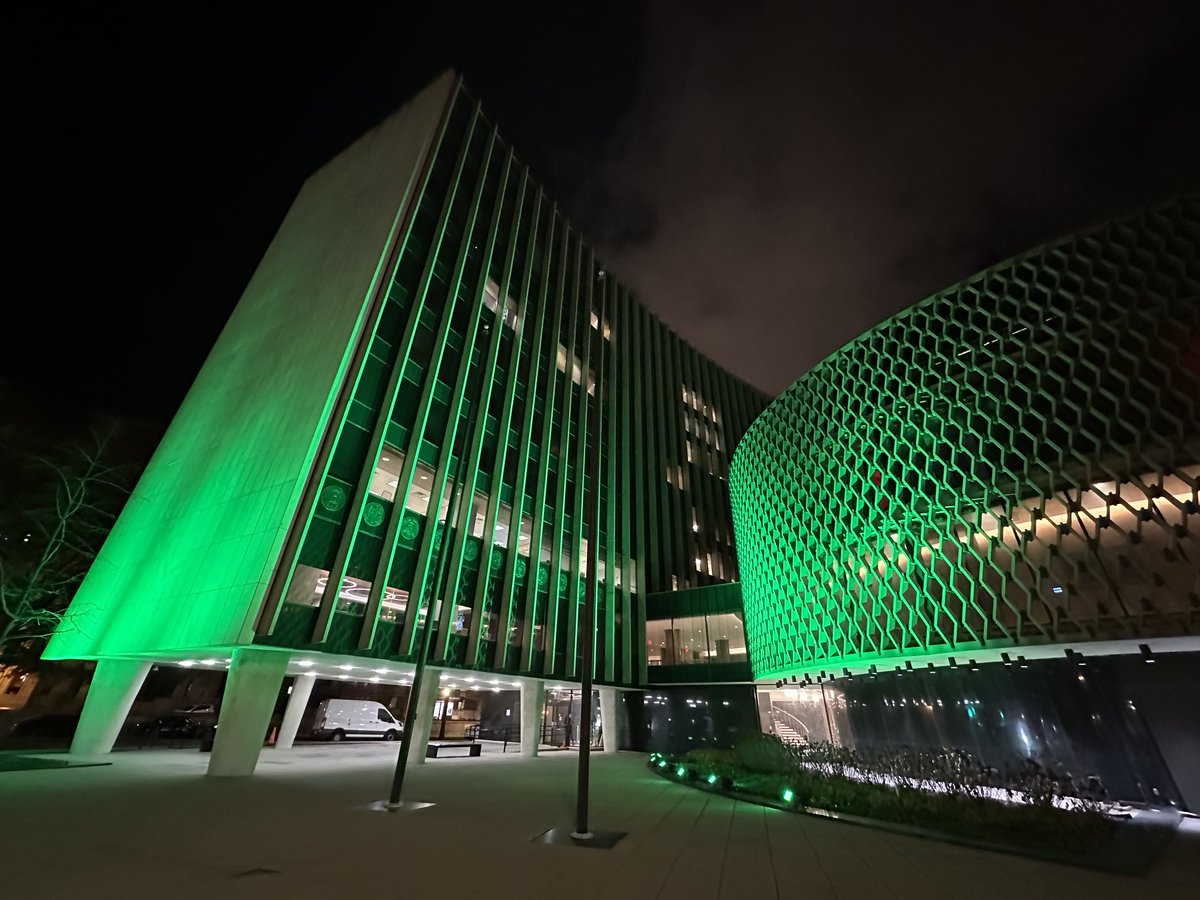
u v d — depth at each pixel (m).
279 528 20.22
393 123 36.94
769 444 30.38
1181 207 16.23
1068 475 17.03
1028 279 19.17
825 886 7.79
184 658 23.45
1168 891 7.84
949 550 19.62
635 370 53.44
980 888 7.86
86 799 12.99
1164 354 15.77
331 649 21.06
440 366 29.25
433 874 7.84
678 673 39.97
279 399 25.12
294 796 14.48
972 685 19.00
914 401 21.80
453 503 16.61
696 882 7.84
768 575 30.11
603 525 41.97
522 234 40.53
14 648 29.02
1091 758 16.19
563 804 14.48
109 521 30.77
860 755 18.25
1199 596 14.26
